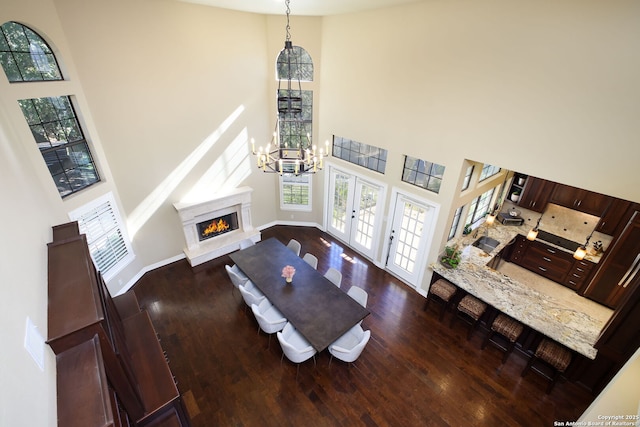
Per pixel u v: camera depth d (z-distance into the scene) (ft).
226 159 20.13
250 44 18.45
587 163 10.55
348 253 21.93
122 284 17.31
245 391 12.43
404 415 11.69
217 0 14.38
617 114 9.59
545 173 11.66
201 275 19.17
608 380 11.86
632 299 10.20
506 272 20.03
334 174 21.67
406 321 16.10
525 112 11.54
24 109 12.08
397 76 15.42
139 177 16.99
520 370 13.56
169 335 14.98
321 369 13.37
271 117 21.25
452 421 11.54
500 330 13.47
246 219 22.22
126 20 14.08
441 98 13.96
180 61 16.30
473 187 16.30
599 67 9.56
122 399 7.26
